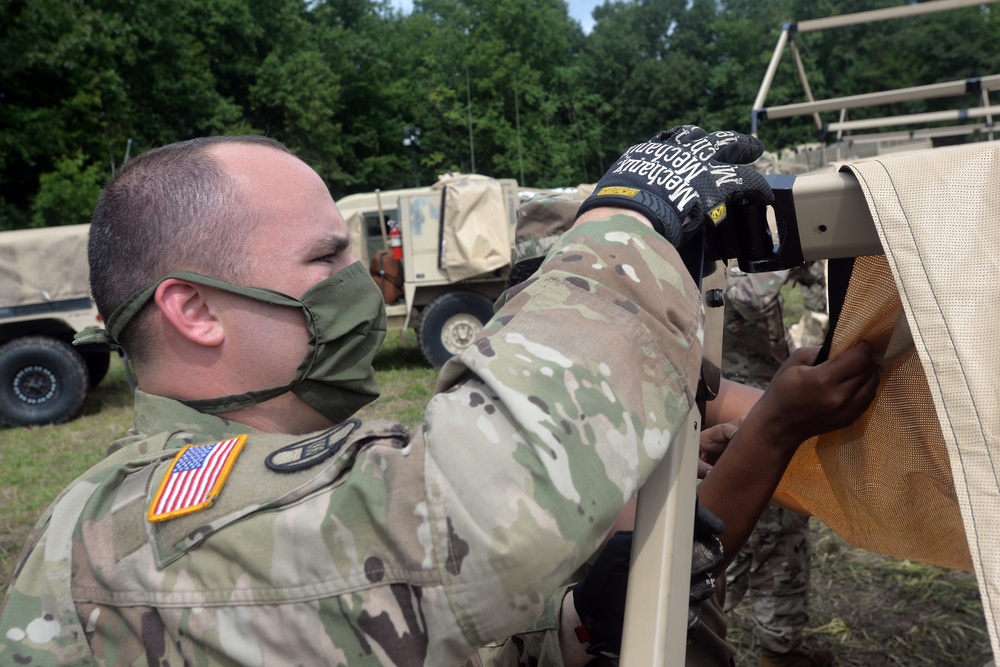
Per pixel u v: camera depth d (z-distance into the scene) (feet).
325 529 2.38
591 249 2.61
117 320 3.02
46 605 2.55
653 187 2.75
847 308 3.34
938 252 2.45
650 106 159.74
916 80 143.95
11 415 25.09
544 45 157.38
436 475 2.30
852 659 9.06
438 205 28.53
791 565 8.14
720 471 3.61
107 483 2.72
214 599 2.43
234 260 2.94
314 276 3.05
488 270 28.04
